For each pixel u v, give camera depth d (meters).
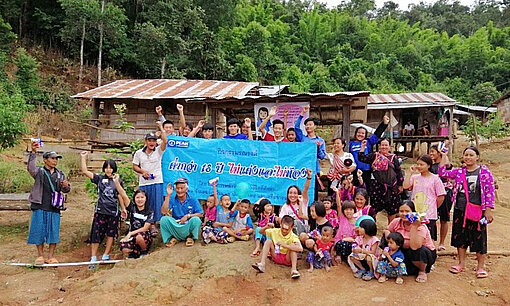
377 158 6.71
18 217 9.95
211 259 6.01
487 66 49.91
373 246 5.59
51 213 6.71
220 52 32.66
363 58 50.78
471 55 51.28
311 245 5.89
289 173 7.52
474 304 4.82
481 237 5.45
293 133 7.79
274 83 39.28
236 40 38.72
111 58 31.62
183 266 6.06
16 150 17.41
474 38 53.94
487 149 21.59
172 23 29.89
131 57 31.69
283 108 8.74
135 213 6.87
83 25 28.42
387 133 18.52
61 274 6.42
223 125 13.12
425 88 45.97
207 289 5.38
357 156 7.61
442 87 46.25
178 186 6.92
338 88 41.50
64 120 23.83
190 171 7.81
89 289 5.61
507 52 51.59
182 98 14.35
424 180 6.23
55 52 30.55
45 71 28.64
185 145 7.84
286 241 5.76
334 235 6.31
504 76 49.19
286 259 5.80
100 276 5.95
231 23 41.38
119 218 7.36
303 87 39.09
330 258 5.83
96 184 7.25
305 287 5.33
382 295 5.01
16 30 30.19
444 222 6.77
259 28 40.00
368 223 5.62
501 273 5.56
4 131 9.78
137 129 15.72
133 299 5.24
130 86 16.59
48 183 6.73
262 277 5.61
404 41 56.19
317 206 6.18
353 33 54.19
